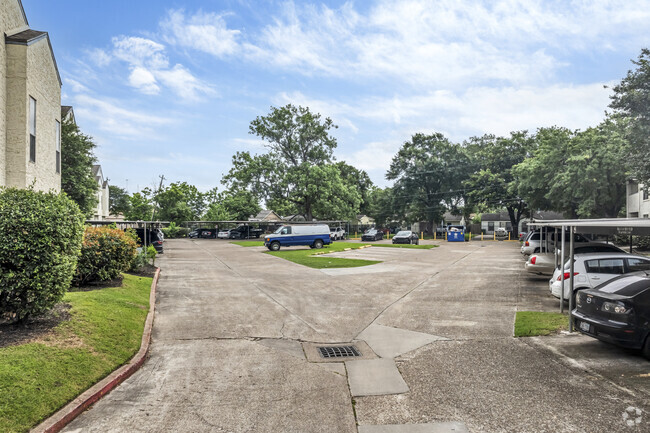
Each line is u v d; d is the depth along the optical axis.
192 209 73.62
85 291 10.40
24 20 13.12
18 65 11.77
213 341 7.67
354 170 78.75
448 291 12.94
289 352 7.05
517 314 9.60
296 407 4.89
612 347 7.07
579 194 27.47
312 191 51.38
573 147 29.88
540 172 33.19
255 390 5.41
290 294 12.51
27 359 5.37
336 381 5.73
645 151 16.48
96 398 5.10
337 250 30.70
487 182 54.84
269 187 52.62
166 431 4.32
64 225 6.93
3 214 6.39
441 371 6.06
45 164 13.59
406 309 10.39
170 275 17.00
